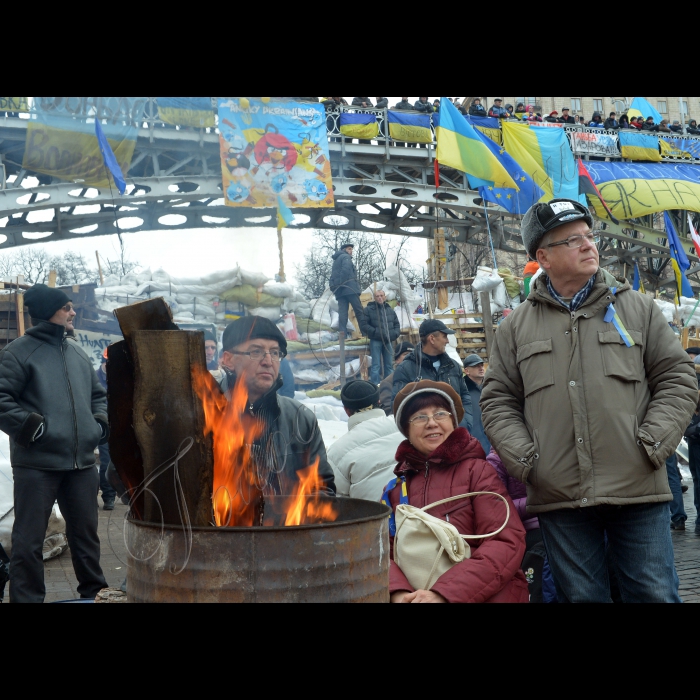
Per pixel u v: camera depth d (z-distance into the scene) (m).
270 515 2.17
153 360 1.70
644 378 2.30
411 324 7.78
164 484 1.70
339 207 20.75
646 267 26.31
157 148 9.84
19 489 3.39
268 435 2.29
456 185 20.80
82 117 9.32
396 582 2.16
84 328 9.16
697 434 5.96
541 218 2.39
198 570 1.58
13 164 13.53
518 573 2.27
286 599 1.58
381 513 1.84
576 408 2.25
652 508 2.21
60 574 4.42
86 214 15.43
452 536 2.19
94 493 3.60
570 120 21.50
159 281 9.34
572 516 2.26
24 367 3.48
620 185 20.78
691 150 21.95
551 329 2.37
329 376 6.44
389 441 3.12
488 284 11.45
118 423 1.82
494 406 2.48
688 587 4.12
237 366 2.28
